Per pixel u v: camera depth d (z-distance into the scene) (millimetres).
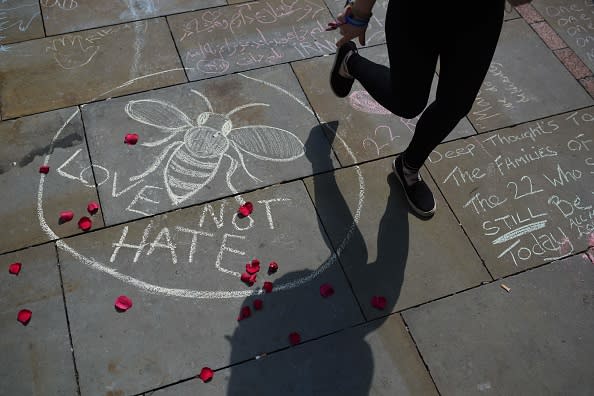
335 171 2740
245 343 2236
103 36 3094
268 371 2184
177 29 3168
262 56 3117
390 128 2918
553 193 2787
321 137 2846
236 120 2859
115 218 2494
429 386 2211
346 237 2545
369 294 2404
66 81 2906
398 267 2486
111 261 2381
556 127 3041
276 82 3021
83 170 2623
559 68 3312
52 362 2143
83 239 2426
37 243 2402
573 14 3584
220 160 2715
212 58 3076
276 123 2869
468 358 2287
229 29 3205
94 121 2777
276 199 2617
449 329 2350
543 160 2898
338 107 2965
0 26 3080
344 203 2641
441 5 1915
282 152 2771
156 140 2746
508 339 2348
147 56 3045
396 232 2582
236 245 2469
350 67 2633
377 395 2172
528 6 3596
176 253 2424
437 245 2568
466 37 1965
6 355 2143
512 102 3119
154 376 2139
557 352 2334
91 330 2217
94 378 2121
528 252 2590
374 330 2316
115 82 2930
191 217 2527
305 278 2414
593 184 2842
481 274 2510
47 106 2811
